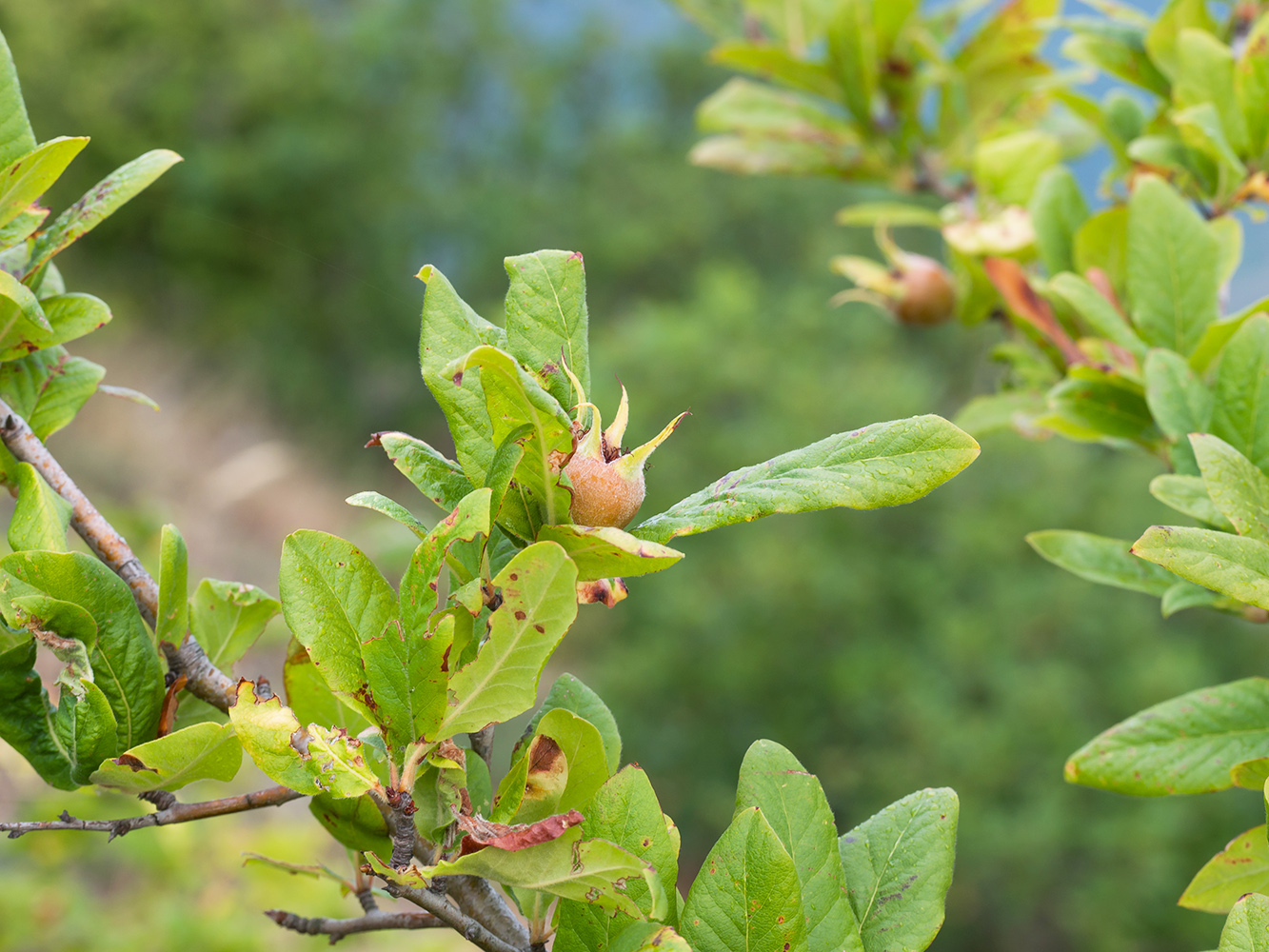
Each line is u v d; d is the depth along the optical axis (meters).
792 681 6.48
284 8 10.35
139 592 0.76
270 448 7.36
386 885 0.71
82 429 5.82
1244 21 1.11
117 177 0.77
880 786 6.00
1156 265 0.94
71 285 7.84
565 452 0.70
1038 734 5.89
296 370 8.95
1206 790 0.82
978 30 1.36
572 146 11.89
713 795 6.43
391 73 10.72
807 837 0.72
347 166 9.78
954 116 1.39
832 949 0.71
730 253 11.20
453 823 0.71
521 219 10.87
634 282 11.21
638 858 0.68
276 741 0.68
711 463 6.63
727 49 1.39
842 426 6.67
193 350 8.39
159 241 8.63
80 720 0.73
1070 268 1.06
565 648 6.96
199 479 6.29
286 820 2.37
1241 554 0.72
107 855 2.34
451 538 0.68
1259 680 0.84
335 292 9.80
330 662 0.69
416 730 0.69
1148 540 0.72
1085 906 5.59
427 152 10.95
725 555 6.68
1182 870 5.74
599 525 0.70
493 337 0.71
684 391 6.70
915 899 0.73
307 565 0.69
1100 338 1.03
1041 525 6.62
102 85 8.64
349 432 9.36
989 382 8.92
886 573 6.65
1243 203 1.06
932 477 0.69
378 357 9.99
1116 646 6.30
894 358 8.45
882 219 1.35
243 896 2.18
